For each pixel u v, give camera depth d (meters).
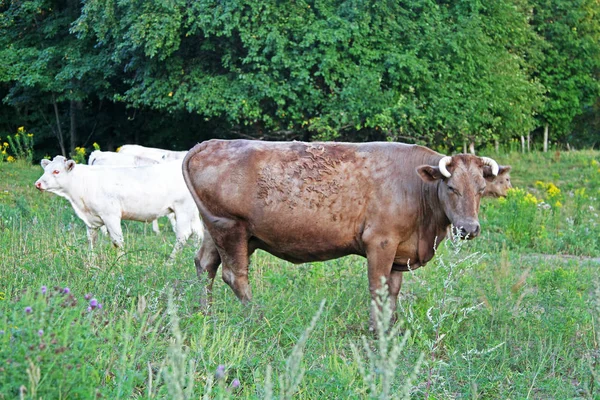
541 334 9.62
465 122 26.33
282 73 25.58
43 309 6.20
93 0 26.09
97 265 11.16
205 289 10.06
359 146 10.22
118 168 15.12
